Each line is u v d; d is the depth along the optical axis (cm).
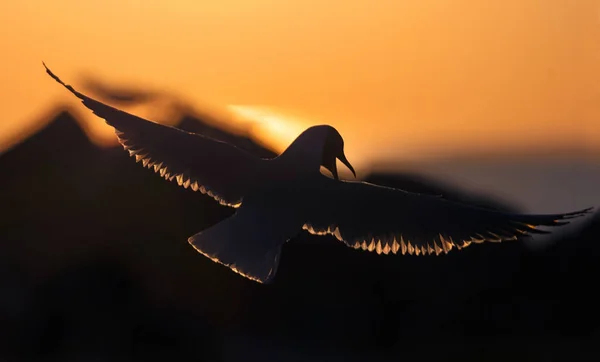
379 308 2364
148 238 2266
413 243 710
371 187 704
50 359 2067
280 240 687
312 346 2312
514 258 2439
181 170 715
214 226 690
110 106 727
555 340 2331
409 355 2317
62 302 2128
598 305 2353
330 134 712
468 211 698
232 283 2269
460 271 2417
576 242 2464
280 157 709
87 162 2375
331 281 2392
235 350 2211
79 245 2227
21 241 2211
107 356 2086
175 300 2191
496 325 2334
